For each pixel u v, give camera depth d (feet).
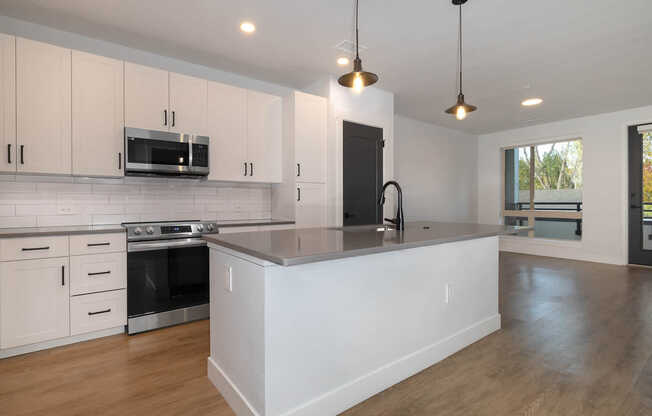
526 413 5.38
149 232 8.86
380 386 6.02
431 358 6.98
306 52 10.57
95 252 8.13
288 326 4.86
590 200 18.34
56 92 8.27
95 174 8.80
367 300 5.87
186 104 10.23
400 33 9.30
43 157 8.11
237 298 5.41
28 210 8.83
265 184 13.17
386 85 13.51
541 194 21.12
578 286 13.24
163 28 9.12
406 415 5.36
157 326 8.90
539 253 20.58
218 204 12.00
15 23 8.66
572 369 6.78
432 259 7.05
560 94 14.58
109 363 6.99
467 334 7.89
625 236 17.24
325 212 12.80
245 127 11.51
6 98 7.64
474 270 8.20
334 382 5.42
